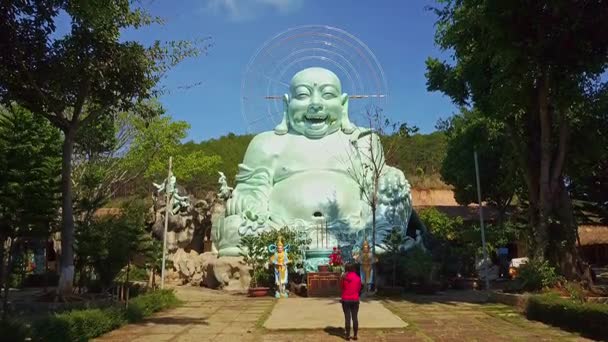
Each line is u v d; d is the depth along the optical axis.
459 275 27.92
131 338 12.02
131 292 18.34
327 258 24.55
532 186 18.83
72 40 14.80
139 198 37.78
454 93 20.67
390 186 26.92
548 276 16.92
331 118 29.89
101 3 13.38
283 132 30.09
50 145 20.58
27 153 17.52
